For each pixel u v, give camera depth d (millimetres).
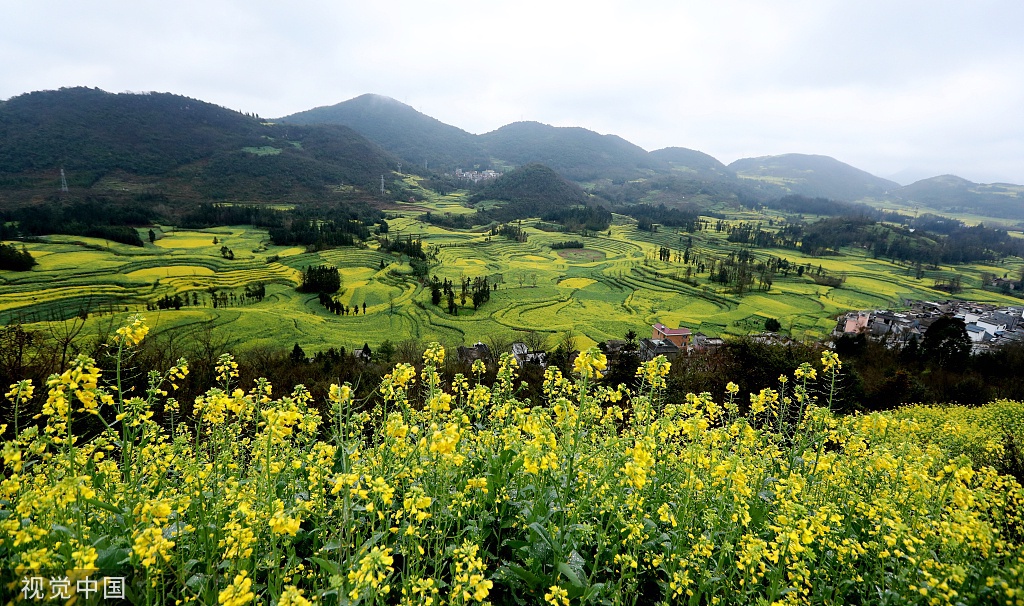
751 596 5535
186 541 5363
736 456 7664
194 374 23062
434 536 5312
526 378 30984
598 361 6766
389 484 5922
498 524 6230
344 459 5828
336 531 5238
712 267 147500
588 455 6922
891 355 45781
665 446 7312
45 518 5008
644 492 6613
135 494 5777
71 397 5438
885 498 7148
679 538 5680
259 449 7410
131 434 6387
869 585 5742
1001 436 16328
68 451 5902
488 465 6555
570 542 5336
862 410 25438
